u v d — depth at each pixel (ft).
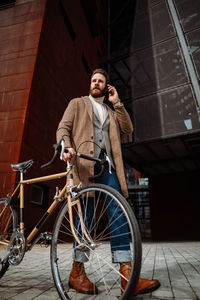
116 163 5.45
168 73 36.40
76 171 5.24
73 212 4.59
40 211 23.31
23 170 6.53
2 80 26.08
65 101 33.24
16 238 5.48
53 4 32.35
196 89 33.04
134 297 4.33
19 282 5.79
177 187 56.13
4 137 22.93
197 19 36.86
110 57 44.24
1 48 28.25
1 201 6.43
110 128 5.82
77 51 40.83
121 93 39.42
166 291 4.77
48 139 27.43
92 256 4.35
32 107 24.71
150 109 35.86
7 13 30.58
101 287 4.99
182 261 9.84
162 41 39.04
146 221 77.66
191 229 52.11
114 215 4.71
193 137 34.88
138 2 45.55
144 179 87.30
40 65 27.12
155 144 38.55
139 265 3.29
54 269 4.39
